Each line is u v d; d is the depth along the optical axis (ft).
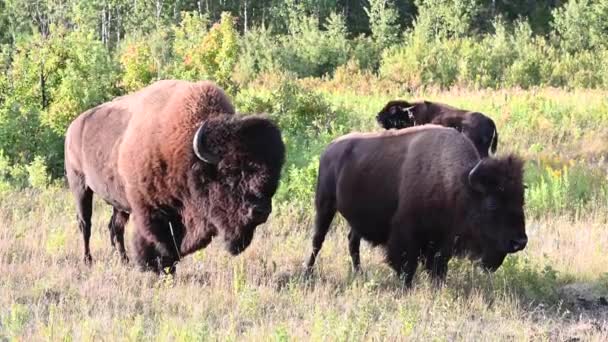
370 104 313.94
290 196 152.66
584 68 460.55
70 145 115.24
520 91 387.34
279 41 591.37
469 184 94.84
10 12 631.56
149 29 637.30
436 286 98.12
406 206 101.04
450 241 98.78
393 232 102.94
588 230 133.28
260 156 92.58
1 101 200.54
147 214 101.35
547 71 447.01
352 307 84.38
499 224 93.25
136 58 211.41
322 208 116.16
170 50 419.13
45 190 159.02
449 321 85.15
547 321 87.76
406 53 476.95
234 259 109.70
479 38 619.26
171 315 84.69
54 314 81.92
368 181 107.45
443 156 99.25
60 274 98.78
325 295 92.94
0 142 182.91
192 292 91.04
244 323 83.15
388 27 618.44
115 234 114.93
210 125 94.17
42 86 201.16
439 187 98.32
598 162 223.71
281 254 115.14
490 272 98.12
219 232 96.73
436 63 453.17
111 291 91.35
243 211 93.86
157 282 94.48
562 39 610.65
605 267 111.65
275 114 218.38
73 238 122.21
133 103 106.93
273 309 88.33
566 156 228.43
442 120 183.11
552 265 111.45
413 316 81.41
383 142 108.78
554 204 159.22
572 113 282.77
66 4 621.72
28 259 108.17
